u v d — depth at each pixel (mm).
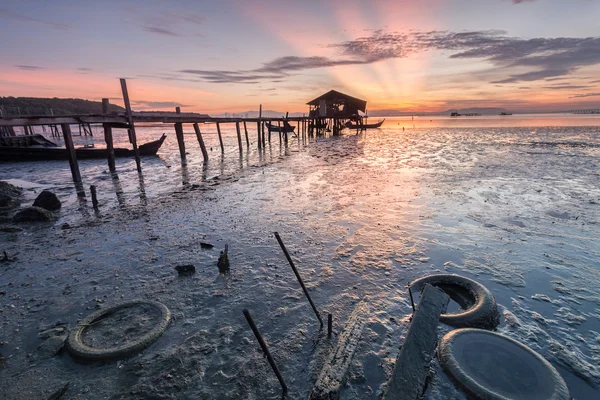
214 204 10695
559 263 6082
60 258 6840
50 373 3705
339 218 8898
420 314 4145
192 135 60875
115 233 8273
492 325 4328
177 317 4723
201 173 16953
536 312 4637
